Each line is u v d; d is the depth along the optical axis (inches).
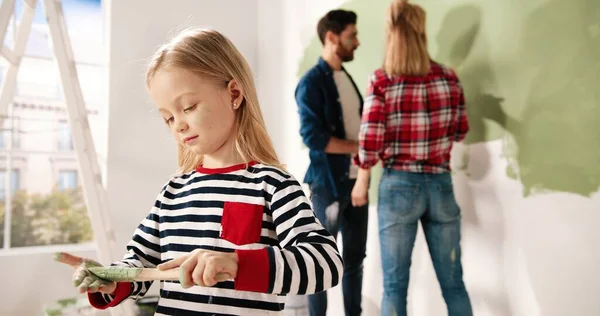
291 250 26.3
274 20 111.1
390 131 66.7
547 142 56.0
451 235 65.7
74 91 78.6
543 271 56.5
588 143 51.9
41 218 100.0
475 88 64.6
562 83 54.5
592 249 51.6
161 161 107.0
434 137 64.4
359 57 80.6
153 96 33.1
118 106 103.3
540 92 56.8
